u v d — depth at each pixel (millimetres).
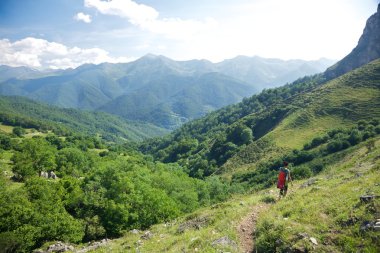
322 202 14609
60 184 53750
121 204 38438
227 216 17500
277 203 17656
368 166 21625
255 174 102938
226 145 154500
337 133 103875
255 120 172375
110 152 158125
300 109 144500
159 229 22422
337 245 10508
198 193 69125
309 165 86438
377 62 155875
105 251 19828
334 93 144000
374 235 10047
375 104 118812
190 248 14172
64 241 35125
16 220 35375
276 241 11984
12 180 73250
